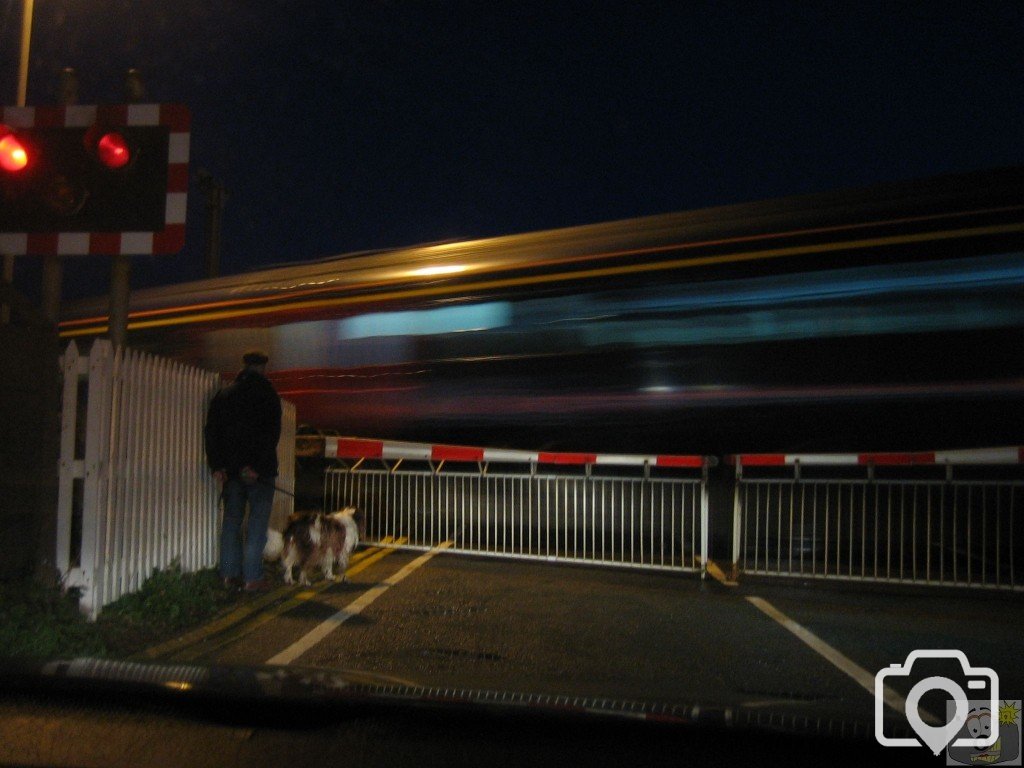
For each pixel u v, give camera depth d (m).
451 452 11.02
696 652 6.19
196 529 7.93
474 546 11.30
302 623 6.77
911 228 9.98
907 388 9.88
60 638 5.30
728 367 10.73
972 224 9.71
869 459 9.51
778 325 10.48
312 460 12.25
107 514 6.32
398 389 12.76
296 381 13.41
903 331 9.88
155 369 7.13
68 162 6.95
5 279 7.28
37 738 2.25
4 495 5.93
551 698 2.81
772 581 9.55
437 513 11.71
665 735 2.41
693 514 9.98
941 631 7.11
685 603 8.10
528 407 11.95
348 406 13.08
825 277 10.26
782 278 10.51
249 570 7.63
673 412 11.14
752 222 10.86
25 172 6.92
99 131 6.80
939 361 9.74
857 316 10.07
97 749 2.19
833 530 10.94
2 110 6.98
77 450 6.46
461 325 12.40
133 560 6.73
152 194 6.91
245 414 7.48
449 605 7.65
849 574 9.64
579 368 11.59
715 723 2.54
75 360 6.34
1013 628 7.29
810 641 6.64
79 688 2.63
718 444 11.12
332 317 13.29
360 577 9.06
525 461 11.09
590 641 6.45
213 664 3.17
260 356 7.62
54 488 6.21
